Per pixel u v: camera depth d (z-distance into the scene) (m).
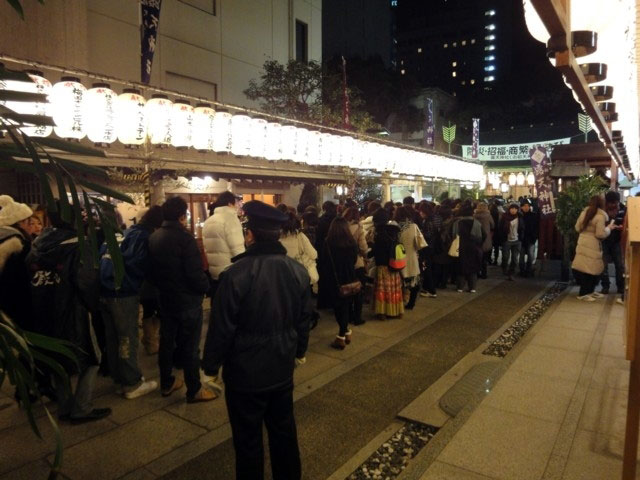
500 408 4.11
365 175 12.98
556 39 2.37
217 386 4.27
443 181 18.66
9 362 1.45
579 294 8.43
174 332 4.48
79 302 3.77
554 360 5.29
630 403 2.75
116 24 11.53
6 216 3.96
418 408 4.23
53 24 9.53
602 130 5.24
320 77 14.77
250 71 16.12
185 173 7.88
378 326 7.02
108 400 4.47
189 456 3.51
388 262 7.16
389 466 3.43
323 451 3.63
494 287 9.88
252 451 2.70
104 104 5.73
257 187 14.07
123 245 4.25
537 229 10.87
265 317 2.68
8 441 3.73
